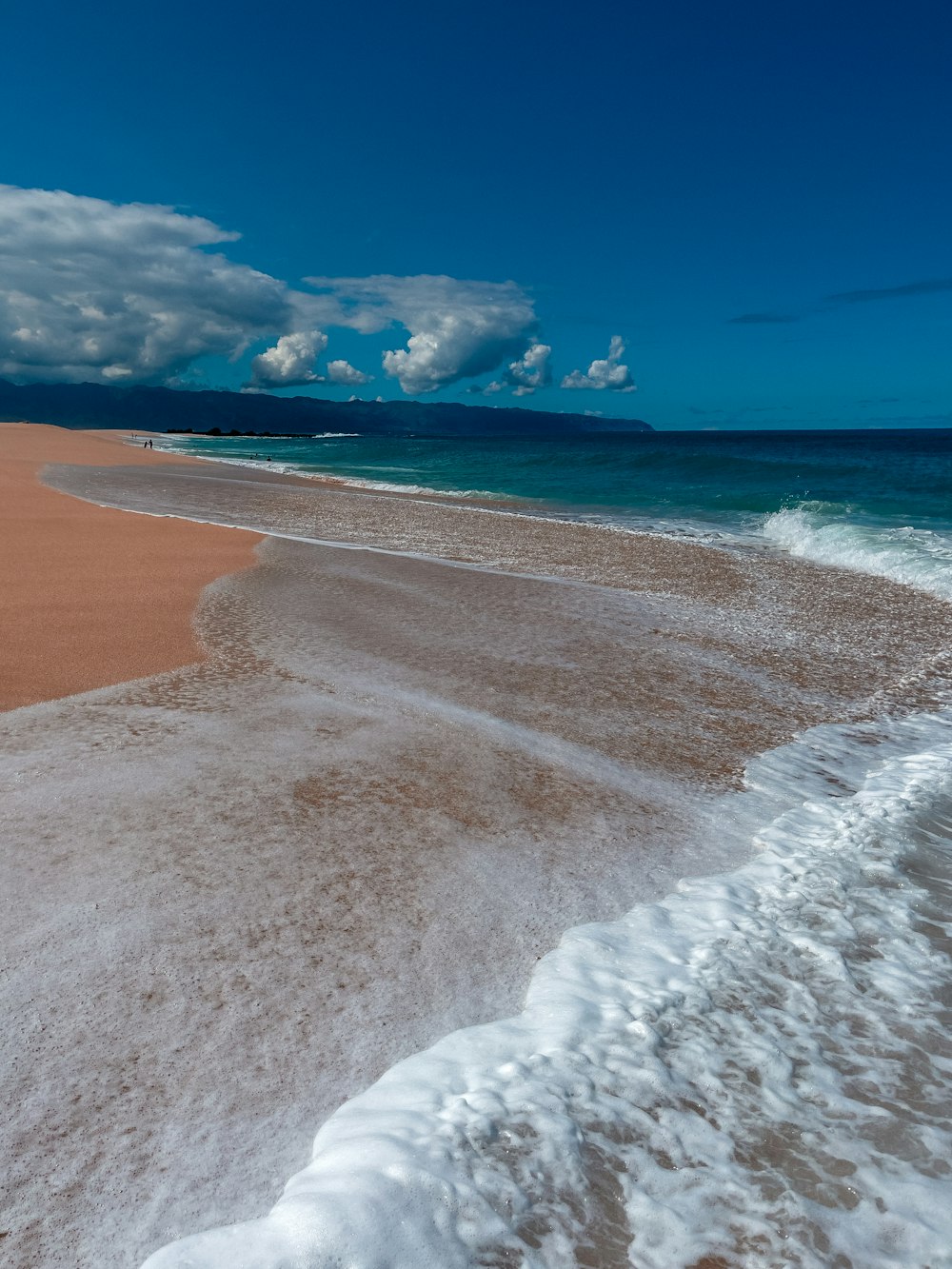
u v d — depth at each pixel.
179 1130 2.61
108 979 3.29
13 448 42.25
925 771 6.08
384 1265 2.15
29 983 3.23
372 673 7.62
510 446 101.62
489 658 8.36
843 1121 2.79
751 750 6.40
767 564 15.25
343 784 5.22
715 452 65.31
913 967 3.69
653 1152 2.61
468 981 3.45
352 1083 2.85
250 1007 3.18
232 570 12.11
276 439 140.62
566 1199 2.42
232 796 4.96
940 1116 2.83
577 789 5.45
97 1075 2.81
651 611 10.99
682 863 4.62
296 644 8.45
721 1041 3.14
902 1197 2.50
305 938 3.63
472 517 21.72
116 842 4.35
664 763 6.03
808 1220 2.40
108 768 5.27
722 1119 2.77
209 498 24.56
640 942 3.80
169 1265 2.12
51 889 3.87
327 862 4.29
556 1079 2.87
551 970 3.53
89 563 12.20
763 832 5.04
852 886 4.38
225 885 3.99
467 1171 2.46
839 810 5.41
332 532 17.70
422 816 4.88
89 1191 2.39
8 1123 2.61
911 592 12.83
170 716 6.29
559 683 7.70
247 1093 2.78
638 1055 3.03
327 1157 2.49
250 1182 2.45
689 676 8.19
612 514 24.08
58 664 7.50
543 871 4.39
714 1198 2.46
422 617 9.93
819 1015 3.34
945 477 33.91
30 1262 2.17
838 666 8.82
